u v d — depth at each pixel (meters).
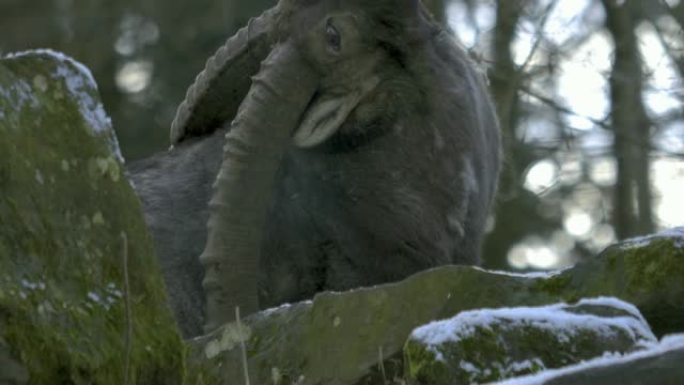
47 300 6.75
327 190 12.88
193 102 13.72
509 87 25.67
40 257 6.86
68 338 6.71
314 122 12.37
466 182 13.09
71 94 7.29
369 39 12.39
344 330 8.36
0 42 34.41
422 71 12.77
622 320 7.58
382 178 12.77
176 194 13.53
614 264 8.26
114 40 34.28
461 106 13.15
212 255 11.70
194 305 13.17
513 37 28.09
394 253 12.80
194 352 8.91
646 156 28.50
